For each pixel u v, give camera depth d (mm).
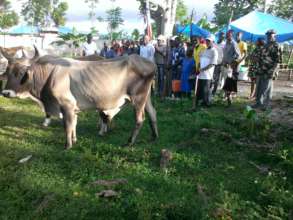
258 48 11227
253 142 7992
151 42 13680
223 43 13867
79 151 7312
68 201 5230
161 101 12484
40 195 5320
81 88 7234
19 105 11273
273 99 13219
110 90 7258
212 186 5855
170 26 23219
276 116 10289
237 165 6793
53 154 6988
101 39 42656
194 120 9570
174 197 5387
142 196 5344
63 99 7273
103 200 5289
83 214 4875
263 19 18406
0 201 5152
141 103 7477
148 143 7848
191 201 5223
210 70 11359
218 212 4852
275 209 5098
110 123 8719
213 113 10508
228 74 11703
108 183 5707
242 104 12047
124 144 7672
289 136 8141
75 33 35438
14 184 5656
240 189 5785
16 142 7652
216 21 44312
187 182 5961
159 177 6043
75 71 7270
